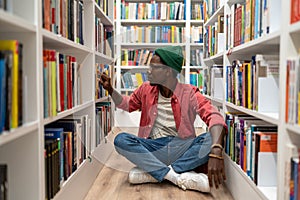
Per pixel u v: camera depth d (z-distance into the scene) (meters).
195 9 4.52
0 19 0.95
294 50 1.24
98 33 2.58
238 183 1.97
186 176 2.21
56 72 1.55
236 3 2.39
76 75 1.96
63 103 1.68
